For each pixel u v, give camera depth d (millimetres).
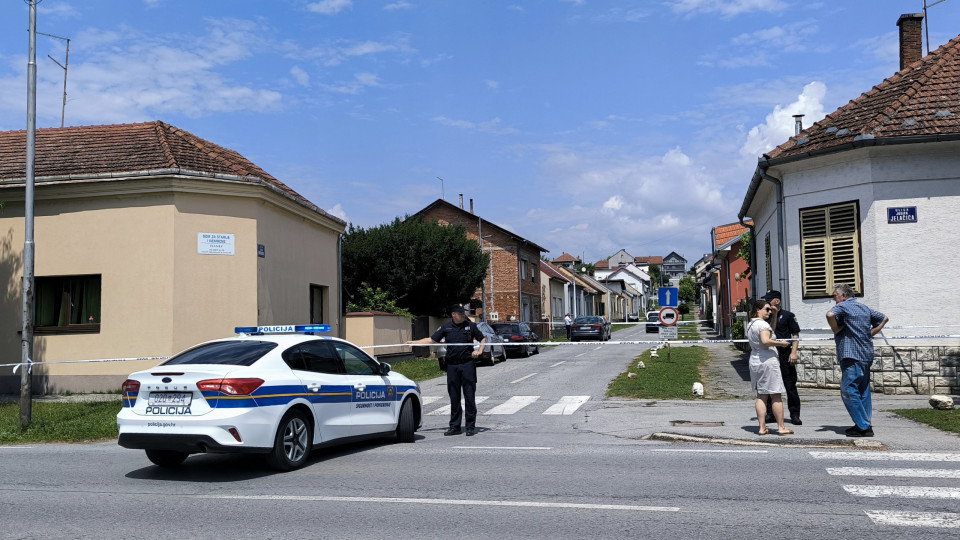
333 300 21875
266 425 7645
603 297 92562
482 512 5922
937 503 5984
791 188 15773
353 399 9062
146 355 15961
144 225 16156
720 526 5406
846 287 9453
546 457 8422
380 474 7637
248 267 16922
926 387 13984
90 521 5844
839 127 15242
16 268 16719
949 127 13750
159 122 19844
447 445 9609
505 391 16609
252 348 8336
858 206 14547
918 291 14031
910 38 18766
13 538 5371
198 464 8492
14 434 11125
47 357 16516
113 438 11156
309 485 7160
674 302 23906
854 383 9227
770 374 9430
